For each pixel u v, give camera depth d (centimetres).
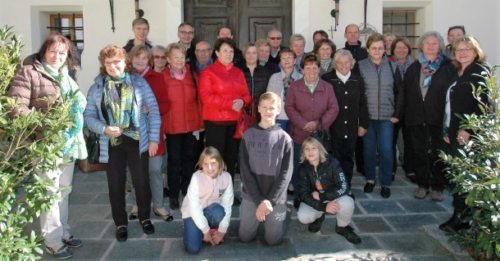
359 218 423
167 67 445
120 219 375
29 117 269
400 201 470
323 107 451
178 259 340
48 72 320
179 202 462
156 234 386
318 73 460
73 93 301
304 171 384
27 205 289
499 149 307
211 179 358
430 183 476
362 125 477
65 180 349
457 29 520
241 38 680
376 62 482
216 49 439
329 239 374
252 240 372
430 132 464
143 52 404
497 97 329
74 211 448
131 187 498
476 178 302
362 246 361
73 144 324
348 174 480
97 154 363
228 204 366
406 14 709
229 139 447
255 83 475
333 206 366
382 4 670
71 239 363
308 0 657
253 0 677
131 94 361
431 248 356
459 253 338
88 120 355
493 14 671
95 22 654
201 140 511
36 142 283
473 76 380
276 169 353
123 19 654
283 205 355
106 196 497
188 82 445
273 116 358
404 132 536
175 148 444
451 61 441
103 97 358
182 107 439
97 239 378
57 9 661
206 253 350
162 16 655
